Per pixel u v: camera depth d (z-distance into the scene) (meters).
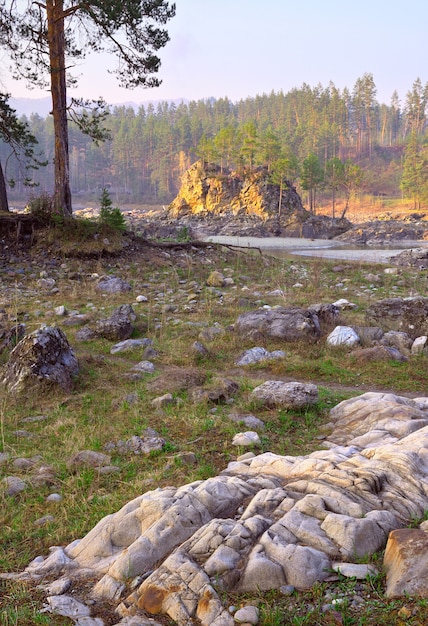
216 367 12.29
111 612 4.04
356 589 3.76
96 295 20.73
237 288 22.42
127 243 28.91
